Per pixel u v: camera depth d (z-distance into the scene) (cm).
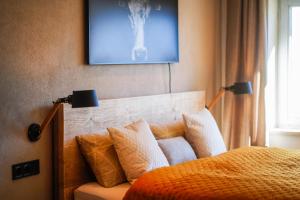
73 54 307
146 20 370
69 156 296
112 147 307
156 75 392
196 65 451
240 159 307
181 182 253
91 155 297
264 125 453
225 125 469
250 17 452
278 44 491
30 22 274
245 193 230
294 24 486
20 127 269
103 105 323
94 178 313
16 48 266
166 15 393
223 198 229
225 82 476
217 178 257
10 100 263
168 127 365
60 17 296
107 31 331
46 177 287
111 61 336
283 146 475
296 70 487
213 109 482
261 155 320
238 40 462
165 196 244
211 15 473
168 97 394
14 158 266
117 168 299
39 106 281
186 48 434
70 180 297
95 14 320
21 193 271
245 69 460
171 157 327
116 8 339
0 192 258
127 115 346
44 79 285
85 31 316
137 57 362
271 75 477
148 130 318
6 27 259
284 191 231
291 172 274
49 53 288
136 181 267
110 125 330
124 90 355
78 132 303
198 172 273
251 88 427
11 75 263
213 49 479
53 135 289
